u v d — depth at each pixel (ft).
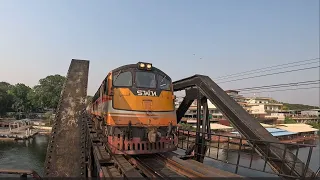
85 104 25.38
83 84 28.55
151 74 36.09
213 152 116.37
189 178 24.67
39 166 106.83
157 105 34.50
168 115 34.99
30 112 324.60
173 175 25.76
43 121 257.96
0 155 125.80
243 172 83.46
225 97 36.04
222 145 131.34
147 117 33.32
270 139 28.45
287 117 255.70
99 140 44.24
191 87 43.91
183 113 48.88
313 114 306.14
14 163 110.32
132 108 33.12
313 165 110.63
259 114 216.74
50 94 245.04
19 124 221.05
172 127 34.71
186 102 46.16
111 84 33.88
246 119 31.73
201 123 42.32
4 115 285.64
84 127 22.70
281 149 26.14
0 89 274.57
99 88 49.62
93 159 33.88
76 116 23.41
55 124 22.16
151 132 31.27
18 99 284.82
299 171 24.68
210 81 39.88
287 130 179.42
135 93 33.78
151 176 25.59
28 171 39.27
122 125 32.14
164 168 29.07
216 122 193.26
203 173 25.32
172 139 33.76
